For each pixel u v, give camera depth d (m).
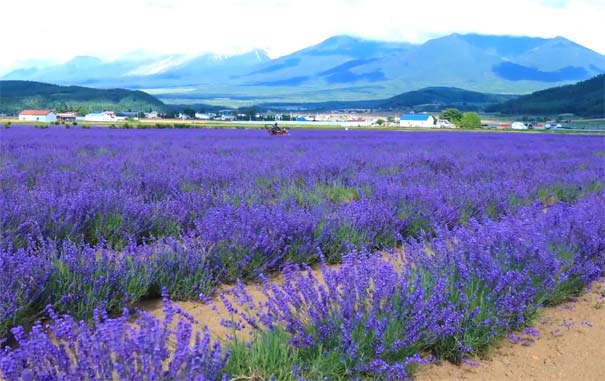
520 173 12.49
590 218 5.92
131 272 4.25
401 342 3.16
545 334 3.96
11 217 5.25
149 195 7.96
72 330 2.75
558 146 26.94
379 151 19.52
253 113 171.62
